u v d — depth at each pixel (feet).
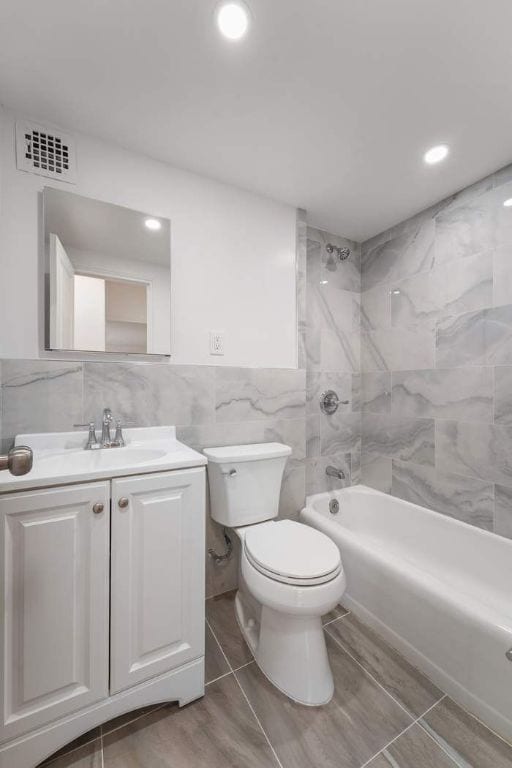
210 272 5.36
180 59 3.39
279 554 3.91
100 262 4.50
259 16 2.99
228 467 4.86
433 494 6.16
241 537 4.67
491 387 5.29
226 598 5.39
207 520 5.31
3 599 2.78
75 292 4.34
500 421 5.17
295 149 4.73
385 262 7.17
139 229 4.77
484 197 5.37
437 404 6.11
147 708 3.58
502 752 3.12
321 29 3.11
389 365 7.07
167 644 3.48
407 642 4.25
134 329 4.71
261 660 4.07
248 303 5.71
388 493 7.06
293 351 6.18
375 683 3.87
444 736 3.27
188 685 3.59
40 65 3.44
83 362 4.39
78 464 3.50
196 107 4.00
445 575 5.57
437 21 3.02
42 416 4.16
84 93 3.79
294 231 6.21
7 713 2.82
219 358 5.43
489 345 5.31
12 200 4.02
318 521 5.77
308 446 6.98
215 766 3.02
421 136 4.47
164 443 4.65
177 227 5.09
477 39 3.18
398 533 6.51
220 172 5.23
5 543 2.78
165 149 4.73
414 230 6.53
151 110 4.04
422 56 3.35
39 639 2.91
